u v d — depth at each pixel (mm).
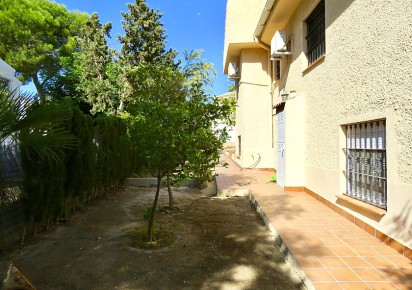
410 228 3668
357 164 5277
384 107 4211
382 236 4277
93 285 3381
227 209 7062
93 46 22703
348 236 4543
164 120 4555
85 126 6688
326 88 6395
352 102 5191
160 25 23750
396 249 3932
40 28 22844
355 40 5078
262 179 10445
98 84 22406
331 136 6133
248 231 5344
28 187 4699
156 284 3395
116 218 6457
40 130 4086
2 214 4383
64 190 5977
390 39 4059
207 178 4832
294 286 3350
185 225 5812
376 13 4414
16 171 4734
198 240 4914
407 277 3203
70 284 3408
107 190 9242
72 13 27375
